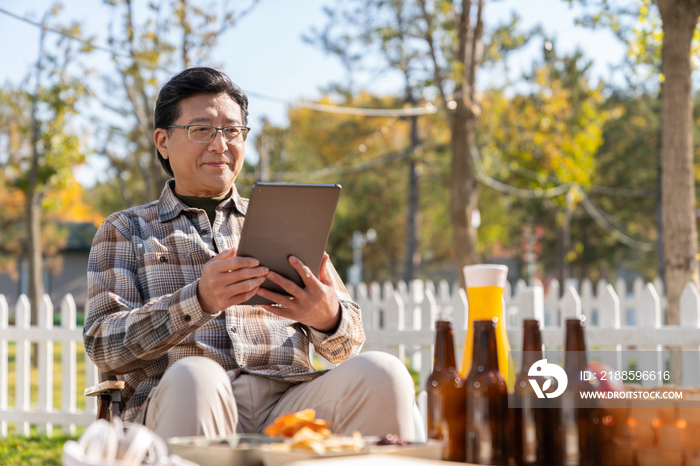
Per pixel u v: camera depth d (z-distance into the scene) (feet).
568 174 54.19
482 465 5.13
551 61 55.11
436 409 5.43
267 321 7.58
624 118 80.94
